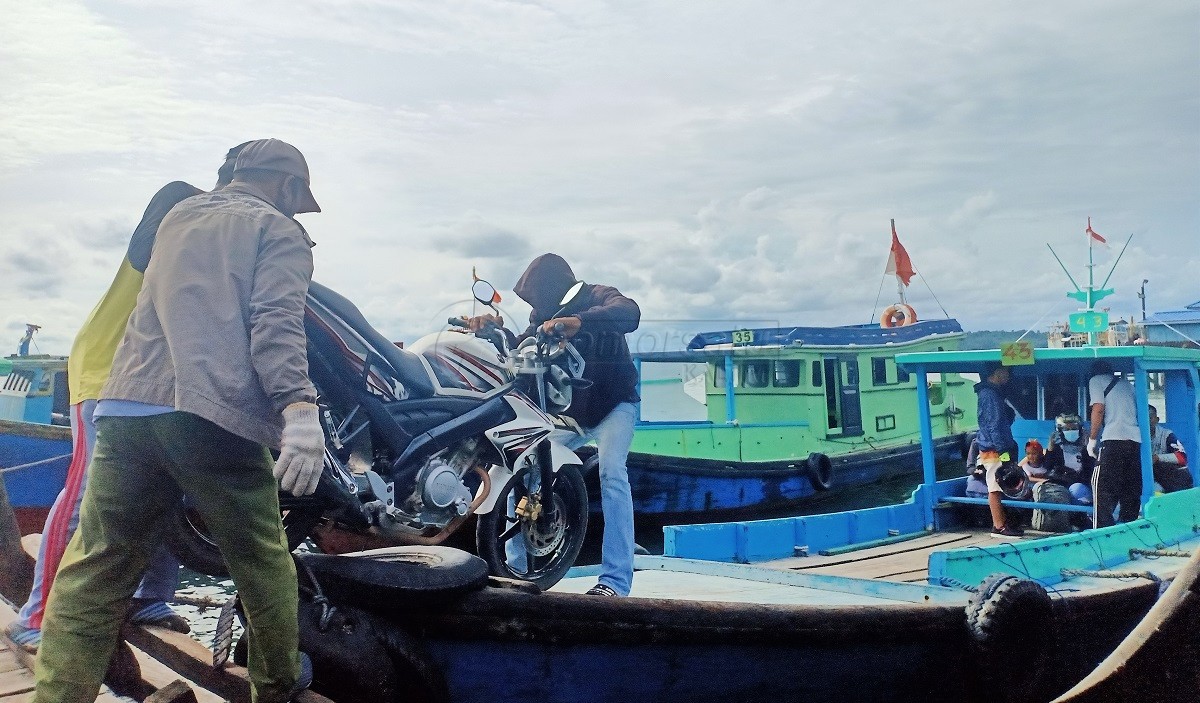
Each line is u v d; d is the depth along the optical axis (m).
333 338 3.88
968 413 16.03
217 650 2.33
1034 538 6.78
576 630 2.64
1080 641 3.91
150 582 2.92
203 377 1.99
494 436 4.17
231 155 2.47
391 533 3.96
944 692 3.40
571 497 4.62
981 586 3.51
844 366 13.63
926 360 7.31
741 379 13.64
